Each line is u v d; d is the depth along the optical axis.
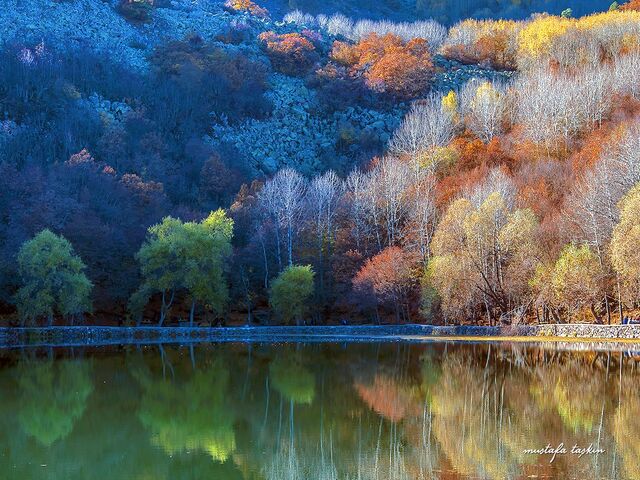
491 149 123.44
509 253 83.62
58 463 31.78
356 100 170.88
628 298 71.25
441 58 196.38
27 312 82.38
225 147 151.12
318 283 102.19
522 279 80.69
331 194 110.94
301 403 43.94
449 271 82.81
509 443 33.34
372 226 109.00
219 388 49.59
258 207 113.69
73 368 59.31
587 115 125.88
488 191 92.88
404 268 92.50
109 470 30.86
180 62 172.62
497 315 85.00
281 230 107.38
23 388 49.94
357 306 96.81
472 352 66.31
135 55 176.62
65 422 39.69
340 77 176.88
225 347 76.12
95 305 97.44
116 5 195.75
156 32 192.25
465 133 139.88
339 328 91.06
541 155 117.50
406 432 36.12
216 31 199.75
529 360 59.41
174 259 91.06
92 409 43.19
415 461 31.06
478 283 83.38
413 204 105.38
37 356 67.69
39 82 144.62
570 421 37.25
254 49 190.25
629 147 87.19
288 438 35.75
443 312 86.38
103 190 112.25
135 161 133.00
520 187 100.00
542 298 77.44
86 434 37.03
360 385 49.84
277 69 185.00
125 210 109.62
